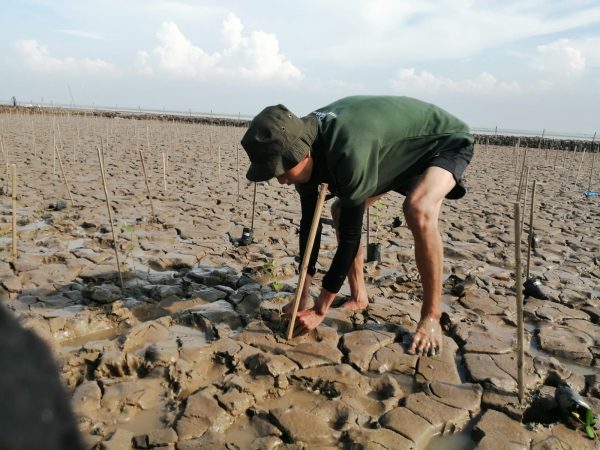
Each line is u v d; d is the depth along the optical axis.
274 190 10.05
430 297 3.24
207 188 9.80
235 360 3.09
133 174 11.06
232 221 7.10
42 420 0.43
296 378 2.98
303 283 3.23
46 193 8.14
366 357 3.24
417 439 2.51
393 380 2.99
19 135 19.20
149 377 2.90
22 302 3.81
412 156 3.02
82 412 2.56
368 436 2.49
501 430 2.58
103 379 2.85
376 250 5.32
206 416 2.55
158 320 3.56
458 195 3.22
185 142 21.84
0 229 5.77
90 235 5.87
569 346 3.62
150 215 7.04
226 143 22.62
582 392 3.03
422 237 2.97
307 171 2.85
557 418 2.75
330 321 3.72
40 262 4.75
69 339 3.41
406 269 5.19
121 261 4.89
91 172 10.91
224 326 3.55
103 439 2.38
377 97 3.05
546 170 17.31
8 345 0.44
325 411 2.68
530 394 2.91
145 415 2.60
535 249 6.28
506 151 27.12
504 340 3.56
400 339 3.57
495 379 3.02
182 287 4.34
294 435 2.47
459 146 3.06
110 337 3.49
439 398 2.84
